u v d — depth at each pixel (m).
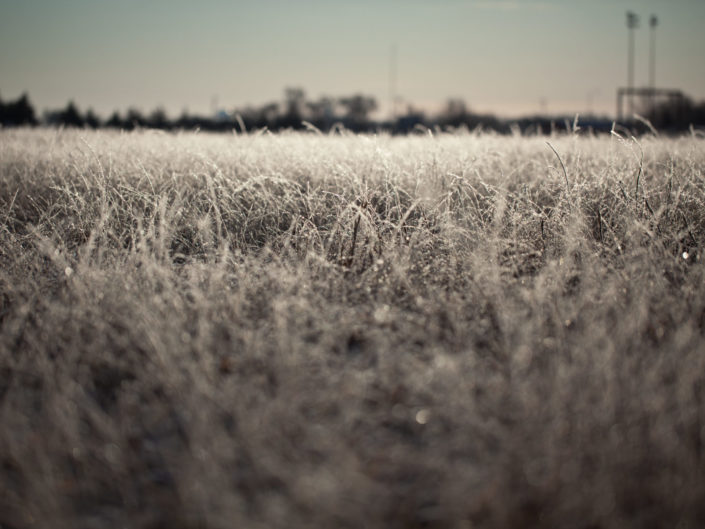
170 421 2.96
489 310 4.28
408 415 2.93
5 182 8.82
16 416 2.91
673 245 5.22
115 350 3.72
